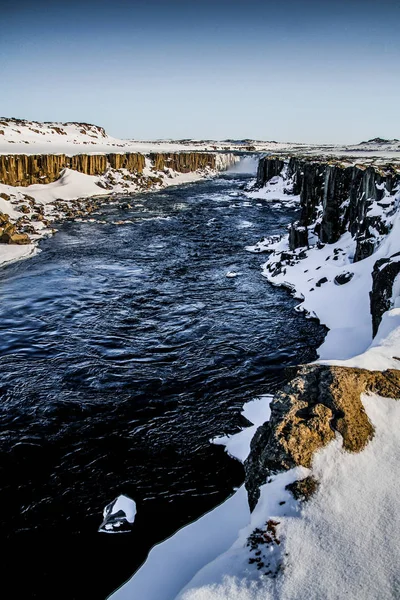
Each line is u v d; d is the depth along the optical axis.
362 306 14.95
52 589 6.61
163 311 17.77
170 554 6.59
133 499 8.27
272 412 6.62
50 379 12.48
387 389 6.68
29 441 9.91
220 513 7.34
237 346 14.50
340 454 5.79
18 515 7.99
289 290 20.02
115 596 6.04
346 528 5.02
